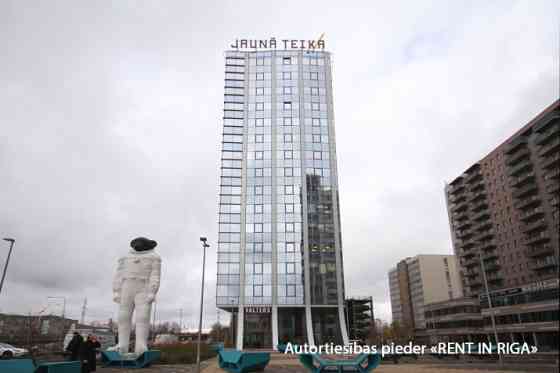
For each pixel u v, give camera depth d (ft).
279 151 284.20
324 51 313.32
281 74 305.73
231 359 77.41
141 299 101.19
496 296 267.80
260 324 250.16
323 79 305.53
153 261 104.63
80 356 63.87
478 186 339.16
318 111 295.89
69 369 56.90
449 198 394.73
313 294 252.62
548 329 221.05
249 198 273.54
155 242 107.96
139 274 102.73
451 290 515.09
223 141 287.48
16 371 52.60
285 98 298.35
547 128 266.57
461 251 365.40
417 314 526.16
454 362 124.36
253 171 279.90
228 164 281.54
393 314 600.80
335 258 262.06
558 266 255.70
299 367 94.32
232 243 263.49
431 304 353.10
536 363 111.75
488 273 323.78
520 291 246.47
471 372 77.30
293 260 259.39
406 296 550.77
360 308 369.09
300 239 264.11
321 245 263.90
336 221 270.26
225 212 270.05
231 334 261.85
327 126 292.40
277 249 261.65
